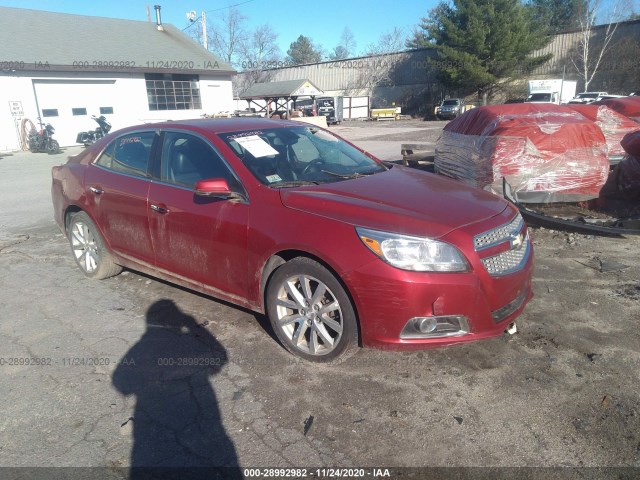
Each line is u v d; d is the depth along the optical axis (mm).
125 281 5125
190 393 3217
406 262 3043
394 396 3123
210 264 3900
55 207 5520
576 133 6656
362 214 3244
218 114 26781
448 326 3148
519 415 2920
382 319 3102
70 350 3775
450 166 8133
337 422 2906
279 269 3488
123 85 23281
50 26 23953
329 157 4398
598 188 6738
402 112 50062
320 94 30375
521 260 3480
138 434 2854
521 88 41781
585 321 4000
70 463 2643
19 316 4379
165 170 4273
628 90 39375
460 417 2918
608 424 2818
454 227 3164
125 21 27734
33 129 19516
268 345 3771
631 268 5094
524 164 6629
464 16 40438
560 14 59500
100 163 4945
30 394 3244
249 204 3631
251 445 2746
